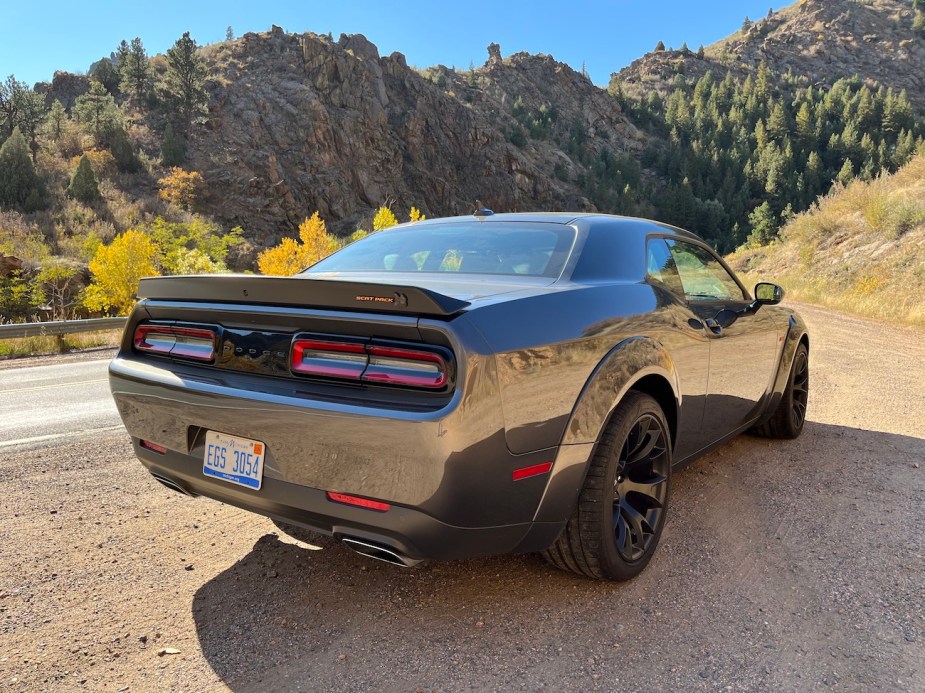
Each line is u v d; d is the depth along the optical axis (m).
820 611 2.35
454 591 2.49
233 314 2.21
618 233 2.93
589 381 2.22
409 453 1.83
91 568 2.68
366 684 1.92
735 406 3.57
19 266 30.80
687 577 2.60
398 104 133.88
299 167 104.31
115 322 14.83
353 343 1.96
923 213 19.22
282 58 121.88
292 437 2.02
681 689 1.90
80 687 1.91
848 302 16.81
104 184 78.31
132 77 113.69
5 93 89.56
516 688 1.90
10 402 6.57
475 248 2.88
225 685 1.92
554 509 2.16
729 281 3.83
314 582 2.56
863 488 3.63
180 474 2.43
